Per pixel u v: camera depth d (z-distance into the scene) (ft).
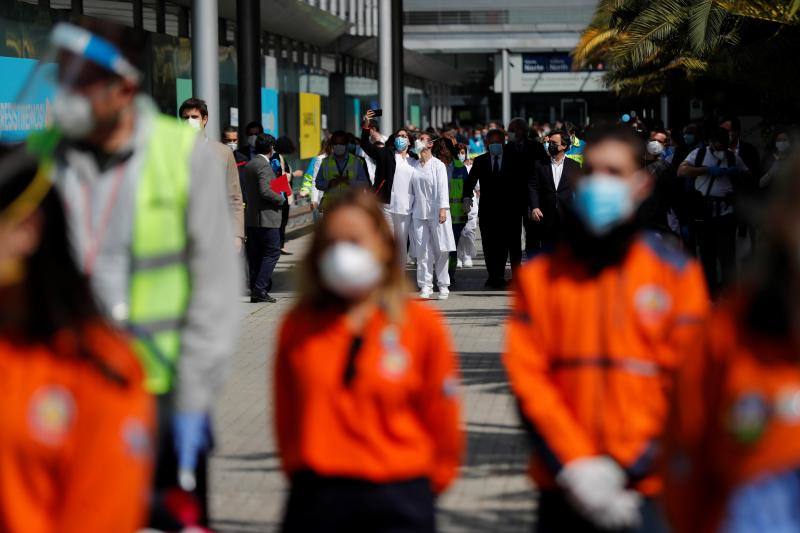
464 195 157.89
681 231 125.59
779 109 164.14
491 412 80.79
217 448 71.97
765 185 146.92
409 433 36.78
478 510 59.41
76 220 37.11
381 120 255.29
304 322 37.29
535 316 37.52
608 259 37.14
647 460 36.45
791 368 27.58
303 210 281.33
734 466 28.14
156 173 37.65
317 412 36.65
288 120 289.12
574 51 392.27
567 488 35.96
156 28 189.98
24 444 26.76
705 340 28.89
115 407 26.99
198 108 107.55
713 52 160.66
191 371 37.42
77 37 33.94
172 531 34.81
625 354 36.70
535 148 150.61
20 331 27.14
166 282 37.81
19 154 28.81
